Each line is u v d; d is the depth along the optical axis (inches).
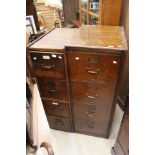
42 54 42.4
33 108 65.6
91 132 60.6
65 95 50.4
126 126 40.9
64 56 41.4
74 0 111.4
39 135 60.6
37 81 49.6
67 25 112.3
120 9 59.7
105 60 39.4
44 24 110.4
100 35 47.2
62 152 57.0
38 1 106.3
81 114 54.7
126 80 65.9
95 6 69.7
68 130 63.0
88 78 44.0
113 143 59.0
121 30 52.3
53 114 58.2
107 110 50.4
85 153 56.4
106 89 44.9
